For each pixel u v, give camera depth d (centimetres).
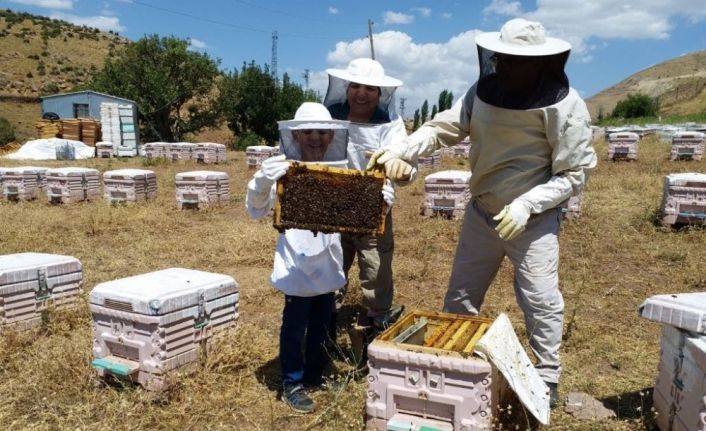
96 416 334
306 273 332
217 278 396
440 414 280
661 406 310
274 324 492
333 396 347
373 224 309
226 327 397
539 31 289
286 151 322
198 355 372
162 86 3309
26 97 5378
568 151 309
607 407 341
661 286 590
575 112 304
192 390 351
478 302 368
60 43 7756
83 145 2488
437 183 920
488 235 347
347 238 439
